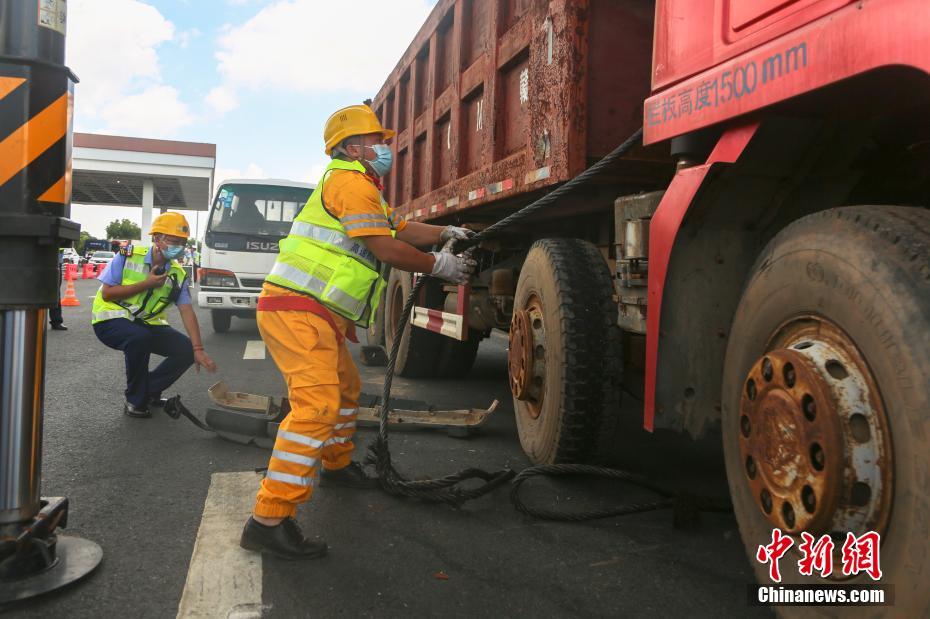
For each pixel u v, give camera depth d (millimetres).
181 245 5004
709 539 2934
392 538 2924
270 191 11188
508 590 2461
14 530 2432
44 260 2410
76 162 35750
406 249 2908
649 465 4086
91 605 2312
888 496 1604
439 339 6930
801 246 1954
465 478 3408
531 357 3816
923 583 1485
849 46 1773
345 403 3451
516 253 5613
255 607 2314
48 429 4707
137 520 3076
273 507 2682
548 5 3619
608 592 2451
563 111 3430
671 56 2631
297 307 2822
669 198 2596
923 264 1601
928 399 1496
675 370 2625
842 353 1776
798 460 1793
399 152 7613
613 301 3533
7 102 2299
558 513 3115
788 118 2160
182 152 37156
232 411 4652
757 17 2156
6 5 2309
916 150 2359
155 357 8477
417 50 6648
